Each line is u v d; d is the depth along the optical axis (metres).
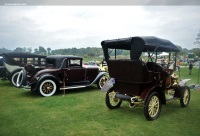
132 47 4.67
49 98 7.23
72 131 4.14
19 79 8.27
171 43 5.55
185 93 6.13
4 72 10.45
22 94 7.93
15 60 9.66
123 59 5.07
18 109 5.73
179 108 5.96
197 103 6.59
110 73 5.45
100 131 4.15
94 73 9.28
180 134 3.99
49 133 4.02
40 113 5.36
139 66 4.67
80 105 6.25
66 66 8.23
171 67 6.22
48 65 8.58
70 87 8.13
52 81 7.69
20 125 4.45
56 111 5.56
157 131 4.15
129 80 5.02
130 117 5.07
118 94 5.40
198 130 4.21
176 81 6.16
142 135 3.95
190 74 16.69
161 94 5.09
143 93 4.86
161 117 5.08
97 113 5.40
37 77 7.52
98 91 8.77
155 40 4.93
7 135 3.90
